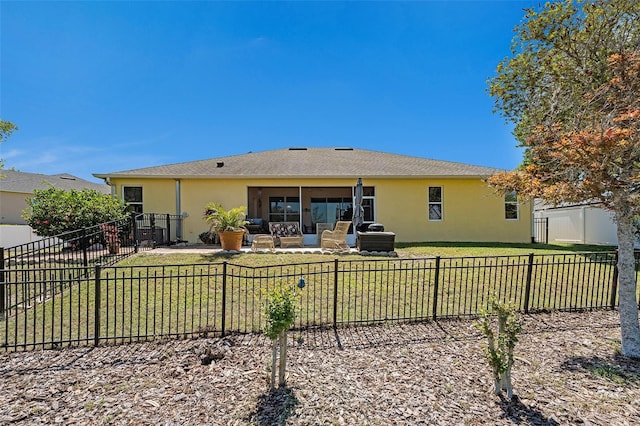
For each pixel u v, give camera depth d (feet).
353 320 15.60
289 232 42.63
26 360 11.84
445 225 44.04
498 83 48.96
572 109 15.38
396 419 8.58
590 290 21.52
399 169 45.52
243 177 41.68
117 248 30.07
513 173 15.10
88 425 8.41
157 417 8.70
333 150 61.26
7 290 17.13
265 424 8.41
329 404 9.20
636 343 12.16
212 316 16.07
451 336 14.03
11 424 8.43
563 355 12.24
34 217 32.89
